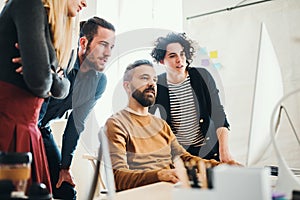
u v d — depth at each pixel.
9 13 0.89
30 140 0.90
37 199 0.52
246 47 1.74
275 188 0.64
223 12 1.84
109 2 2.12
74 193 1.47
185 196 0.44
